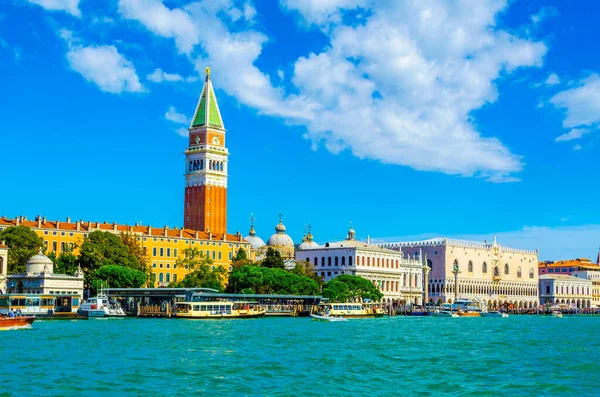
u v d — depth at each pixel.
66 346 112.06
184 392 73.62
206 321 183.88
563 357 104.31
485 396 73.81
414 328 169.00
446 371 88.94
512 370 90.31
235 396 72.00
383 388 77.25
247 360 96.62
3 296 165.12
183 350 107.56
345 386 78.00
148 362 93.50
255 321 188.88
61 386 76.12
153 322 177.12
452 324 193.50
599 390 77.12
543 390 76.81
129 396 71.56
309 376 83.88
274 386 77.38
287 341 124.56
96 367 88.81
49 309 185.88
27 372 84.56
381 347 116.31
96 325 162.50
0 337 127.00
